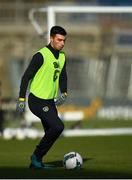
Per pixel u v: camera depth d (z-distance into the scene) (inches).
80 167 1106.1
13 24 3294.8
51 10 1968.5
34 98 1086.4
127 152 1450.5
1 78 3235.7
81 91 3063.5
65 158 1108.5
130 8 2034.9
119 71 3063.5
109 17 3105.3
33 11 2022.6
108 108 2955.2
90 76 3075.8
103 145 1637.6
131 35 3031.5
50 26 1966.0
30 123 2170.3
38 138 1914.4
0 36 3282.5
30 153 1439.5
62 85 1125.1
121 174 1033.5
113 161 1248.8
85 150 1505.9
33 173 1044.5
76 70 3070.9
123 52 3056.1
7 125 2481.5
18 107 1083.3
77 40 3164.4
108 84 3070.9
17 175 1015.0
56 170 1089.4
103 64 3080.7
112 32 3095.5
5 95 3179.1
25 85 1078.4
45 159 1294.3
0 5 3201.3
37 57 1078.4
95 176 1005.2
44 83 1083.3
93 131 2027.6
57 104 1134.4
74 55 3112.7
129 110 2952.8
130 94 3056.1
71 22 3193.9
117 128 2258.9
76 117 2284.7
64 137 1911.9
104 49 3117.6
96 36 3161.9
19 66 3161.9
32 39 2992.1
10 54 3235.7
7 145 1669.5
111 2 3213.6
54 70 1087.0
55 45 1090.1
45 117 1083.9
